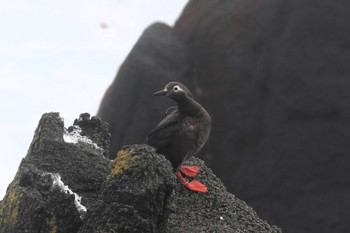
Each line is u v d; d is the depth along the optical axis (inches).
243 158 1029.2
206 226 435.2
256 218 458.0
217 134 1048.8
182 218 438.6
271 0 1051.3
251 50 1049.5
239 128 1034.7
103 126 480.4
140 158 368.5
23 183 404.5
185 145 483.8
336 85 1000.2
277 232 454.6
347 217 986.7
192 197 459.8
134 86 1055.0
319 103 1000.9
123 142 1049.5
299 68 1012.5
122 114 1053.2
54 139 437.7
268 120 1021.8
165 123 485.1
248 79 1042.1
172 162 483.2
